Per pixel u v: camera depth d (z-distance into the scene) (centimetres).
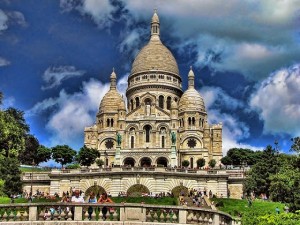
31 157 13462
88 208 3116
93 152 13212
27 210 3166
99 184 9556
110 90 17012
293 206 6316
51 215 3120
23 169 11669
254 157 13088
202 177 9719
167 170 9606
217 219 3309
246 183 9688
